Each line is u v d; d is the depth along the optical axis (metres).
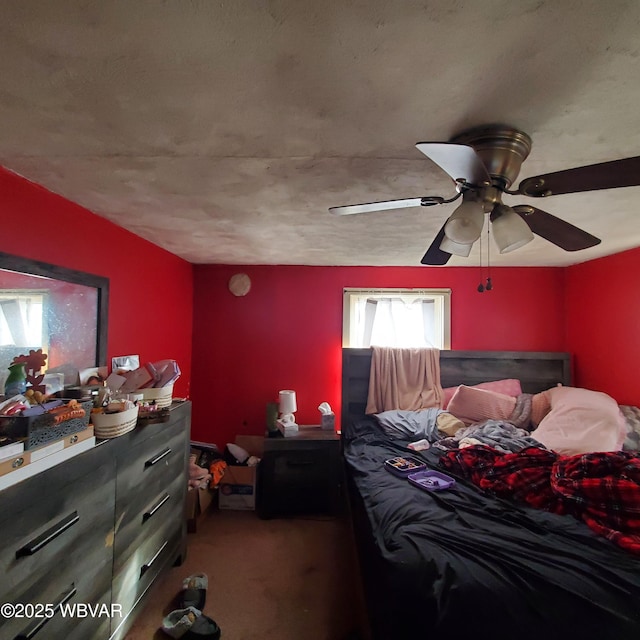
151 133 1.24
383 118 1.14
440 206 1.93
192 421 3.64
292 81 0.97
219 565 2.39
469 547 1.44
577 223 2.16
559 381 3.45
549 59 0.88
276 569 2.37
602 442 2.36
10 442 1.15
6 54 0.87
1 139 1.28
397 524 1.68
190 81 0.97
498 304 3.62
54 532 1.24
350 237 2.57
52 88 1.00
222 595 2.12
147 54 0.87
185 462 2.37
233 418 3.65
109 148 1.34
